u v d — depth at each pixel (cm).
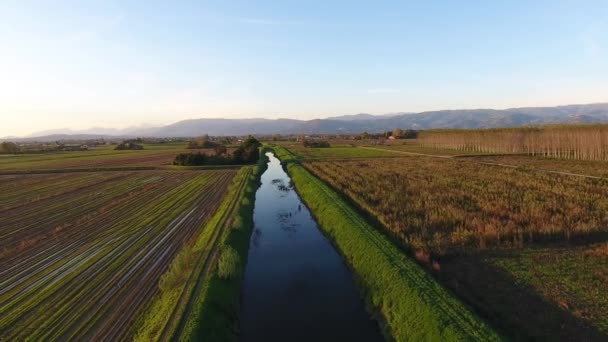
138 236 2456
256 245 2475
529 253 1852
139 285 1669
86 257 2064
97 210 3325
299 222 3062
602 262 1703
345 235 2367
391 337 1344
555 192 3269
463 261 1789
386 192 3522
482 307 1334
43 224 2852
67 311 1439
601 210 2542
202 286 1588
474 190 3512
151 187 4656
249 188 4228
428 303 1324
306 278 1917
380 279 1658
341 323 1469
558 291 1440
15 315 1412
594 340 1121
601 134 6259
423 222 2452
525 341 1147
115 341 1231
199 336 1205
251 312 1568
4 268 1923
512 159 6988
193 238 2364
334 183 4250
